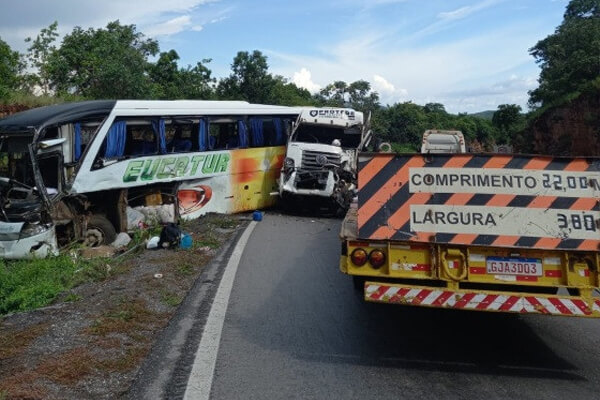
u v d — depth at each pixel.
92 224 10.45
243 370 4.65
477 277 4.70
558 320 6.30
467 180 4.79
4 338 5.04
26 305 6.50
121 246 10.52
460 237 4.73
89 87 28.05
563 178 4.68
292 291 7.16
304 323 5.95
